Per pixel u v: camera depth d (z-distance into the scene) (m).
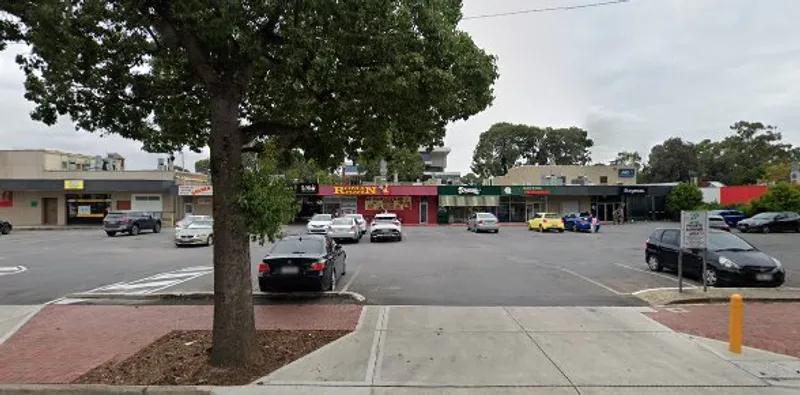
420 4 6.98
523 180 64.38
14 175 44.62
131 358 7.14
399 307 10.31
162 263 18.47
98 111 8.05
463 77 7.72
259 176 6.70
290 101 8.33
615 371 6.55
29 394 5.98
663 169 81.31
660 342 7.84
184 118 8.66
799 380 6.24
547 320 9.23
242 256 6.72
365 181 62.44
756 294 11.23
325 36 6.76
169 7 6.76
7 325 9.24
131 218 34.06
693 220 11.41
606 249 24.22
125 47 7.68
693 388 5.99
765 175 74.12
